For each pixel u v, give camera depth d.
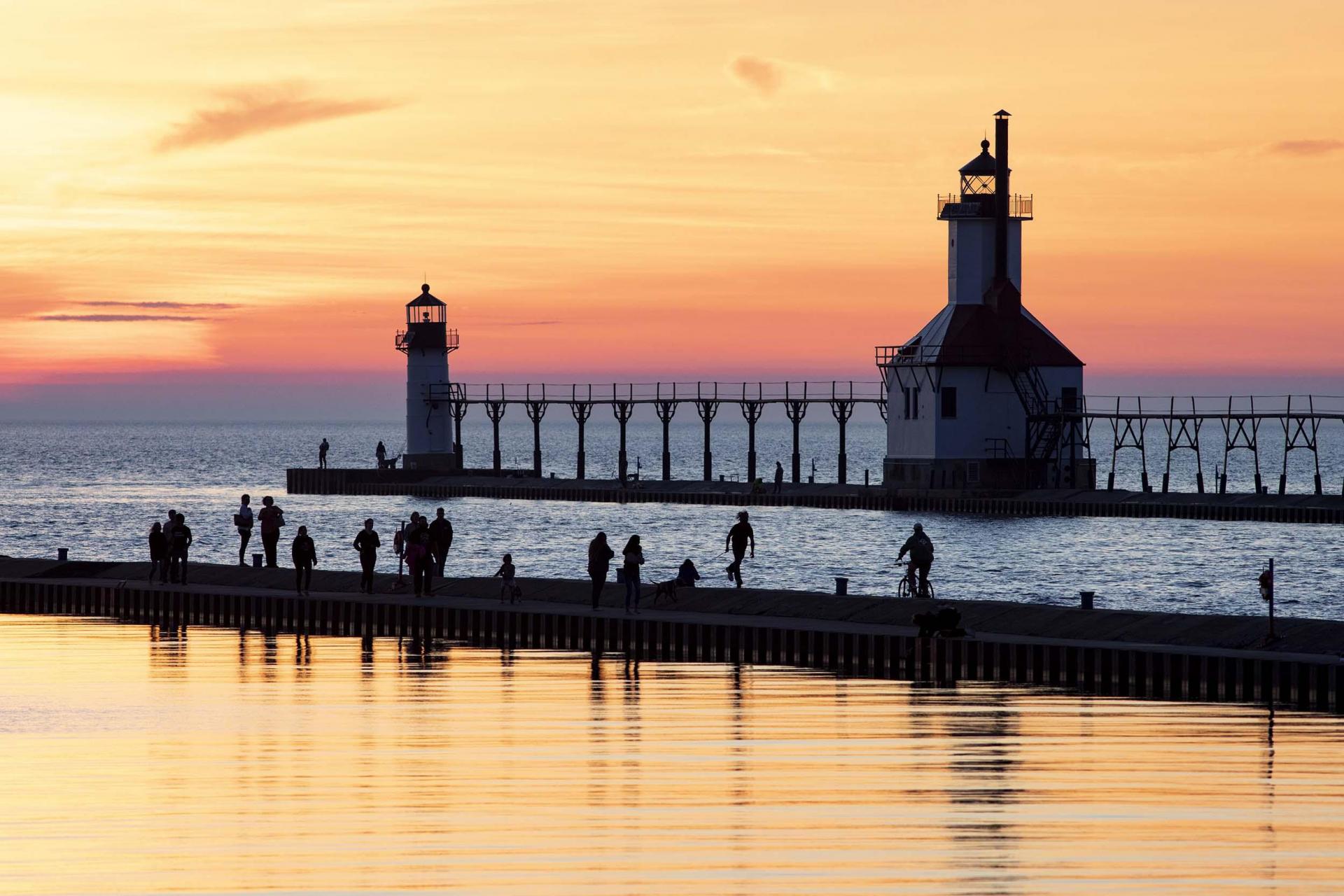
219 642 128.75
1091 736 87.62
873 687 105.62
